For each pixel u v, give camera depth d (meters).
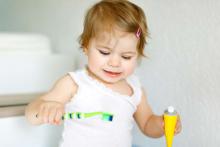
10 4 1.46
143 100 0.77
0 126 0.77
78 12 1.09
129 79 0.77
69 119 0.71
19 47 0.96
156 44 0.86
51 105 0.64
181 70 0.80
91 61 0.68
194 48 0.76
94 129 0.68
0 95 0.89
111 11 0.67
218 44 0.71
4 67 0.93
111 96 0.70
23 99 0.89
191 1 0.77
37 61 0.98
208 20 0.73
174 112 0.65
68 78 0.72
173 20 0.81
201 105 0.76
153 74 0.88
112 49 0.65
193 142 0.78
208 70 0.73
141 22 0.69
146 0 0.88
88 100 0.69
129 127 0.72
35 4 1.31
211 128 0.74
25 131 0.81
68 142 0.70
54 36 1.22
